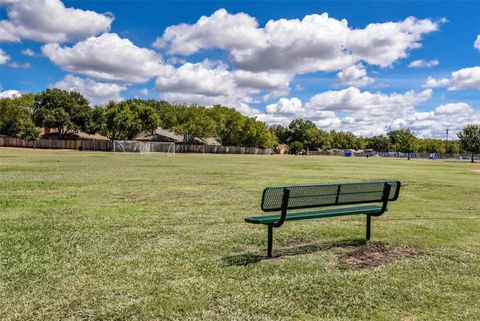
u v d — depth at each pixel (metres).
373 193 8.12
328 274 6.09
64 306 4.75
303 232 8.92
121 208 11.88
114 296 5.07
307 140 173.12
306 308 4.89
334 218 11.01
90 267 6.19
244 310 4.77
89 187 17.19
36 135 85.88
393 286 5.67
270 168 36.59
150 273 5.96
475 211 12.98
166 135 113.81
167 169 30.62
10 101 100.81
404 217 11.41
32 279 5.61
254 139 129.00
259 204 13.21
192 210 11.75
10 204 12.15
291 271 6.20
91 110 106.94
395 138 189.12
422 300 5.23
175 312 4.66
